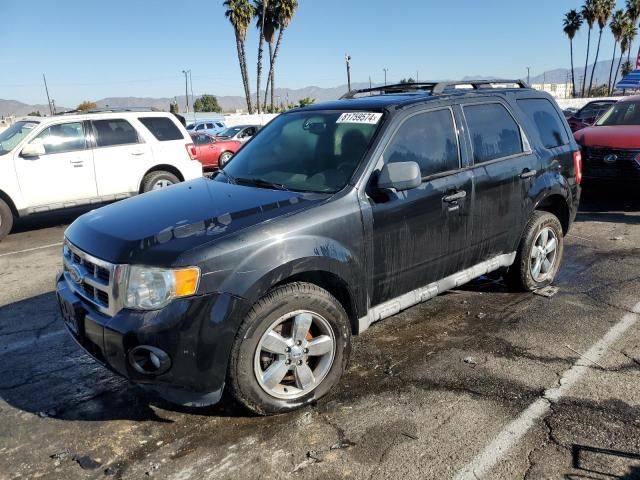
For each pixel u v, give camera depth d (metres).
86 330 2.93
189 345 2.76
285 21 42.16
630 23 59.56
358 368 3.72
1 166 8.18
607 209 8.63
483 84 4.77
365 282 3.47
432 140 3.92
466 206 4.04
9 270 6.52
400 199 3.59
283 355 3.10
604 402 3.23
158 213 3.27
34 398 3.50
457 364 3.74
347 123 3.88
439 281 4.05
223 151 17.94
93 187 9.02
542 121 5.04
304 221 3.13
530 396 3.32
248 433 3.04
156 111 9.83
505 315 4.55
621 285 5.19
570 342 4.03
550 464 2.71
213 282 2.79
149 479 2.70
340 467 2.73
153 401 3.40
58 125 8.72
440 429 3.01
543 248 4.98
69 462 2.85
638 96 9.85
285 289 3.05
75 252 3.17
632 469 2.65
